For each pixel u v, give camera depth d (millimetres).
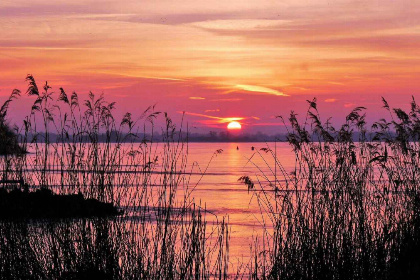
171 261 8391
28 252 8078
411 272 8562
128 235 8453
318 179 10008
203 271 8750
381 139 10891
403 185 10320
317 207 9391
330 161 10211
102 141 9422
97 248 8227
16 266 7969
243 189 61812
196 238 8766
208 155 181375
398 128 10898
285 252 9062
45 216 8219
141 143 9672
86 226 8281
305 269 8867
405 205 10023
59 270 8094
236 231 25547
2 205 8156
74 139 9344
